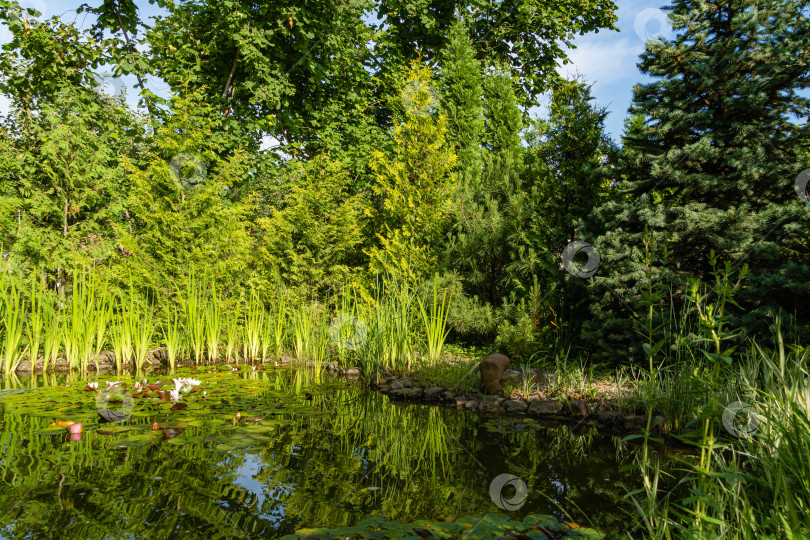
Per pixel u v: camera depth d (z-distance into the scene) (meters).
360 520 1.86
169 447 2.72
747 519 1.62
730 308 4.50
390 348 5.91
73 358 5.53
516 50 13.43
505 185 7.25
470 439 3.24
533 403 4.14
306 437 3.09
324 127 10.30
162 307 6.53
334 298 7.86
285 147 10.11
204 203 6.97
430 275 7.15
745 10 4.62
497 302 7.41
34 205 6.64
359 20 10.62
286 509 1.96
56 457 2.47
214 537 1.67
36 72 7.98
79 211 7.30
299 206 7.95
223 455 2.62
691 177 4.60
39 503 1.91
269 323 7.27
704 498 1.54
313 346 6.84
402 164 7.51
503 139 8.33
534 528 1.84
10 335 5.37
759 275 4.14
